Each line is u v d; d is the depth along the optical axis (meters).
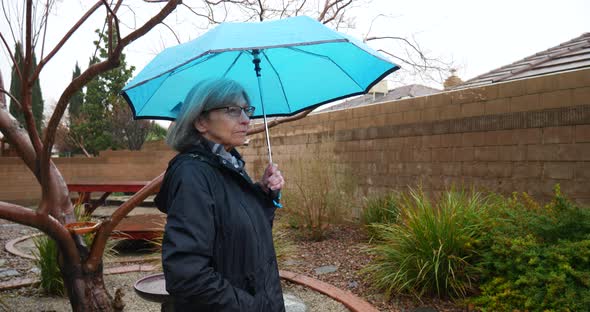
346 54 2.15
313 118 9.95
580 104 5.16
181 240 1.34
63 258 3.42
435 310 4.07
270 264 1.56
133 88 1.95
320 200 7.23
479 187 6.29
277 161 11.24
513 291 3.75
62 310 4.27
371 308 4.12
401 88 14.12
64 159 13.59
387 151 7.96
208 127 1.62
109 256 6.10
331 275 5.32
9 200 12.46
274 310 1.50
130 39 2.73
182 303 1.42
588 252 3.53
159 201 1.58
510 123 5.91
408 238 4.57
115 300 3.69
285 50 2.19
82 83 2.84
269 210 1.73
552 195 5.42
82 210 6.07
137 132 22.56
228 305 1.37
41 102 25.34
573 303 3.33
